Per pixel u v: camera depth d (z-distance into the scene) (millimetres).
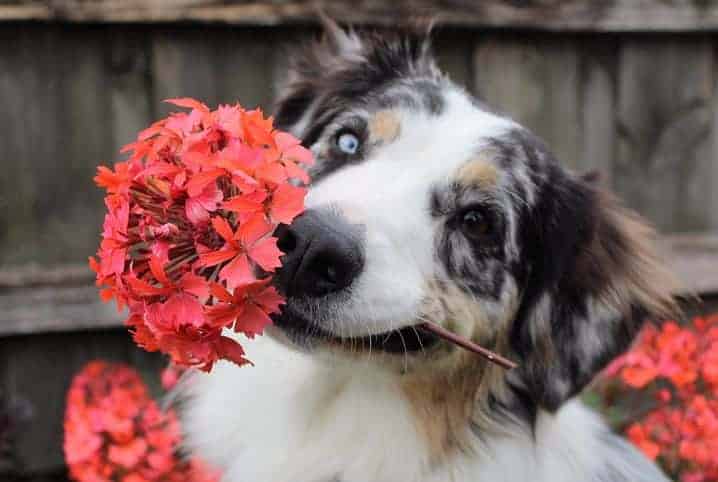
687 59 1095
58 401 1001
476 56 1034
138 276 560
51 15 941
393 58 773
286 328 621
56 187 976
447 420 705
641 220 795
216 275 559
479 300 693
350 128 713
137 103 983
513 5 1022
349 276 611
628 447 791
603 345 754
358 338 638
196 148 557
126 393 797
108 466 769
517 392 731
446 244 674
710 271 1100
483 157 687
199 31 982
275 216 545
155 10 961
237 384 719
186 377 763
